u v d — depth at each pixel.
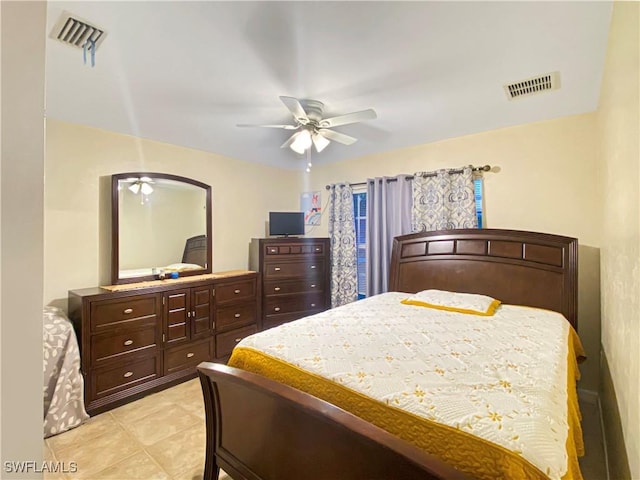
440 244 3.18
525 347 1.69
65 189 2.68
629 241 1.20
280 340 1.80
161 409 2.51
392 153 3.79
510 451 0.91
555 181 2.77
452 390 1.23
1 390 0.43
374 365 1.48
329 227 4.29
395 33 1.63
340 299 4.14
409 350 1.66
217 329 3.28
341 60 1.88
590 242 2.61
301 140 2.51
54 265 2.62
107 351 2.50
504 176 3.03
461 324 2.13
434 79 2.11
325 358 1.55
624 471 1.30
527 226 2.90
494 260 2.88
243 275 3.55
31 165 0.45
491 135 3.10
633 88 1.09
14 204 0.44
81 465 1.89
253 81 2.12
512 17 1.51
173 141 3.30
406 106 2.54
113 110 2.52
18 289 0.44
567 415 1.16
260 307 3.76
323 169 4.47
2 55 0.43
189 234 3.47
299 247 4.00
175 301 2.94
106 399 2.48
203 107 2.51
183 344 2.99
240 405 1.48
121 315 2.58
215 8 1.44
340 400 1.31
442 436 1.03
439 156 3.44
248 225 4.17
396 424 1.14
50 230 2.60
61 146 2.66
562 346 1.72
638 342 1.03
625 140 1.27
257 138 3.29
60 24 1.53
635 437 1.08
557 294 2.59
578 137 2.67
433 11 1.47
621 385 1.39
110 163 2.94
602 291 2.29
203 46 1.73
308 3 1.41
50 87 2.15
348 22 1.54
